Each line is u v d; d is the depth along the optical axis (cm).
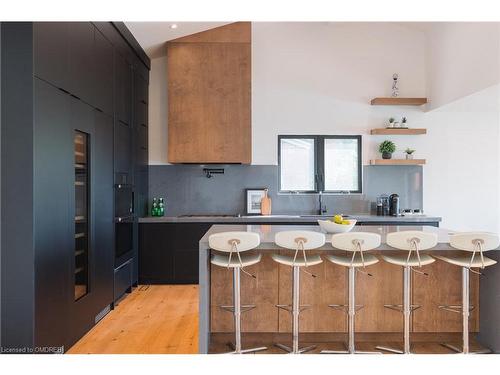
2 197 226
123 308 377
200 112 477
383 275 293
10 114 226
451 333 297
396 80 517
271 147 521
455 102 449
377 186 523
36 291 229
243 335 296
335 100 523
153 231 465
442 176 523
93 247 315
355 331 292
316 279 293
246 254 276
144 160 493
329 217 469
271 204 521
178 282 467
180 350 279
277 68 522
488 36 377
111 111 363
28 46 226
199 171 521
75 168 288
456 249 263
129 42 418
